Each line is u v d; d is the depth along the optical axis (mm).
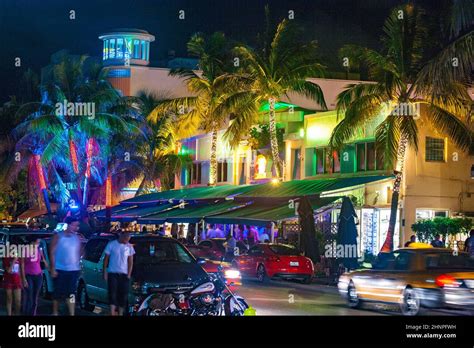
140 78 65062
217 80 47344
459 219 33500
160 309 16047
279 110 46219
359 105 34844
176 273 17297
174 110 52312
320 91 43031
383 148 34594
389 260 20438
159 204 52812
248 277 32625
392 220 34156
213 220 39562
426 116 36094
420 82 31047
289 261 31172
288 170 44875
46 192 58000
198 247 31297
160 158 58969
